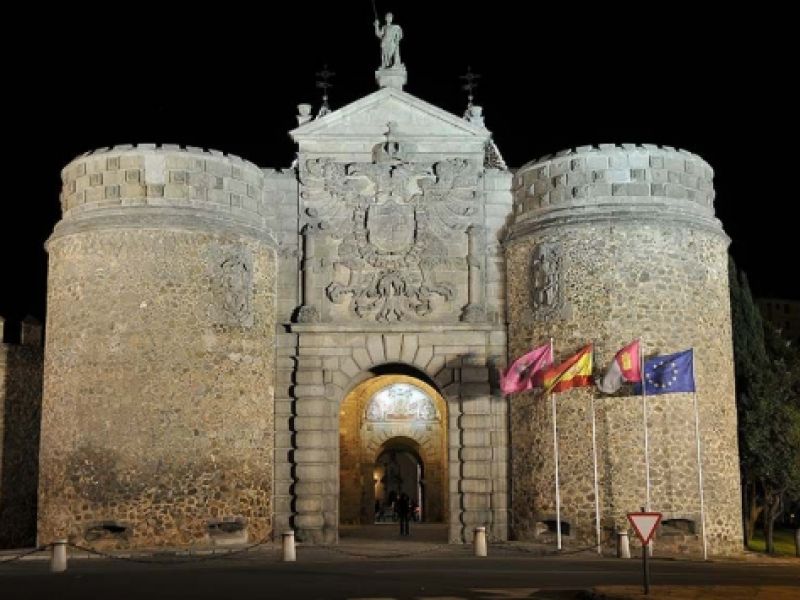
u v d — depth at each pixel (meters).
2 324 37.19
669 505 29.56
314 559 26.92
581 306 30.89
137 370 30.03
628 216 30.83
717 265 31.94
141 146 31.31
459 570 23.33
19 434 37.22
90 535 29.38
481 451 32.41
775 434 35.81
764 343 39.41
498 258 33.47
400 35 34.94
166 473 29.77
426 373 32.97
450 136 33.88
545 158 32.47
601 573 22.62
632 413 30.00
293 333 32.91
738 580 21.17
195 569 23.98
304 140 33.88
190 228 30.81
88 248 30.84
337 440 32.62
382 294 33.06
